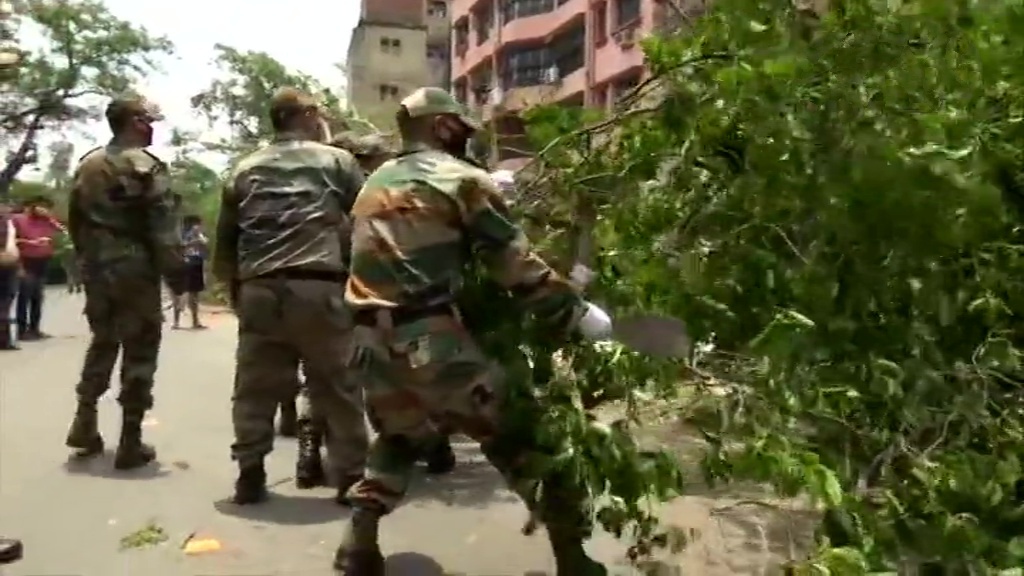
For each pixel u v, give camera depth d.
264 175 4.89
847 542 3.11
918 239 3.38
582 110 4.55
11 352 11.55
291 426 6.79
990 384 3.53
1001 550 3.11
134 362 5.64
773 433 3.34
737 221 3.99
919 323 3.55
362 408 4.92
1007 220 3.50
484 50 38.31
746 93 3.72
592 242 4.27
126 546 4.26
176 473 5.60
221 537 4.41
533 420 3.46
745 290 3.88
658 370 3.63
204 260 16.16
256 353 4.93
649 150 4.22
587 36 30.28
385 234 3.48
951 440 3.53
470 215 3.47
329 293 4.78
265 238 4.81
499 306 3.63
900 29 3.74
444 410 3.45
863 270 3.52
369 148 5.61
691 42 4.26
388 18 52.28
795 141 3.58
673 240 4.15
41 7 43.50
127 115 5.62
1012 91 3.72
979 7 3.63
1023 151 3.56
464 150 3.76
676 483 3.46
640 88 4.20
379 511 3.69
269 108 5.14
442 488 5.52
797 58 3.73
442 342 3.40
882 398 3.46
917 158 3.28
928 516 3.11
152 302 5.65
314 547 4.29
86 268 5.57
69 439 5.84
